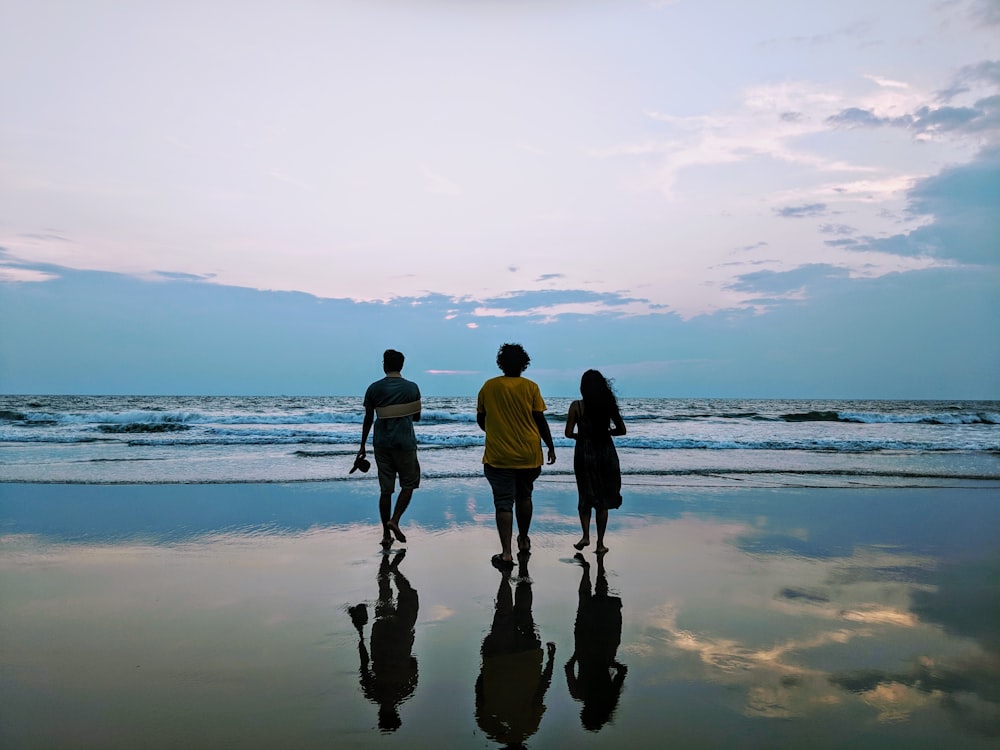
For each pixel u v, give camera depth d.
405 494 5.70
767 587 4.44
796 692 2.76
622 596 4.22
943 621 3.72
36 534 5.96
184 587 4.36
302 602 4.05
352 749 2.26
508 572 4.84
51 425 22.36
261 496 8.07
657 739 2.35
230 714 2.52
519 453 5.25
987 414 34.31
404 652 3.22
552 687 2.81
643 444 16.44
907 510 7.47
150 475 9.92
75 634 3.44
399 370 5.91
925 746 2.31
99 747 2.26
